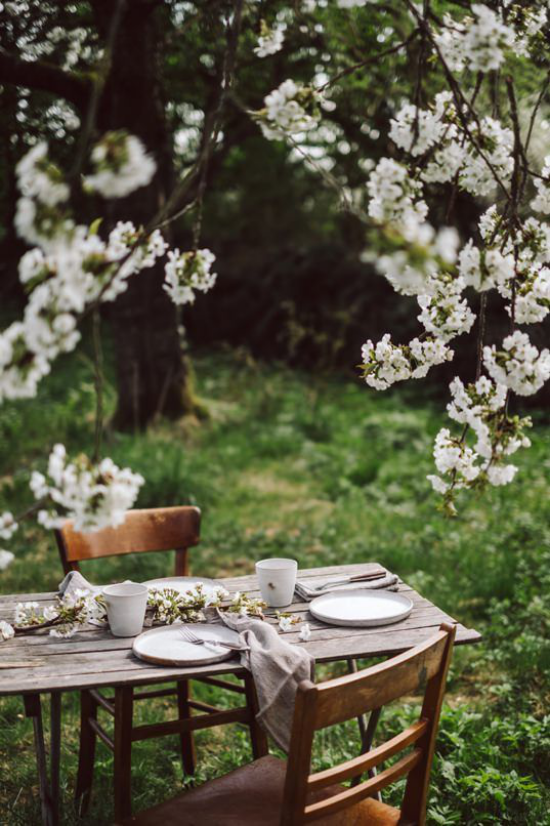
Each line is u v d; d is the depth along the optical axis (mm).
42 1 5262
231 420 10352
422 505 7211
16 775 3416
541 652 4238
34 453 8852
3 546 6184
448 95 2252
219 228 19672
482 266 1972
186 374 10086
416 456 8852
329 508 7383
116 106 8031
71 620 2662
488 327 11461
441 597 5152
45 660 2418
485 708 3906
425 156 2217
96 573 5629
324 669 4500
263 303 15305
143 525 3408
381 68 5004
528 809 3092
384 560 5871
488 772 3209
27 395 1661
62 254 1638
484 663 4367
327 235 19266
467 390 2174
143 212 8828
